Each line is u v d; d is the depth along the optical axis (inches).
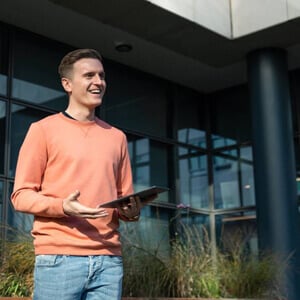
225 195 358.3
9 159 265.1
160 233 318.0
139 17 273.6
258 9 292.8
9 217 257.8
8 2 263.6
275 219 292.2
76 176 79.9
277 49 314.2
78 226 77.5
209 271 230.1
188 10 277.6
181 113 366.6
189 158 360.2
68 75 85.7
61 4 261.3
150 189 77.1
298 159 334.3
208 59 328.2
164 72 351.6
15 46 284.0
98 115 313.0
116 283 78.5
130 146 326.6
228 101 377.1
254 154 310.0
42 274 76.4
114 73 331.0
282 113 307.4
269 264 241.8
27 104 280.8
